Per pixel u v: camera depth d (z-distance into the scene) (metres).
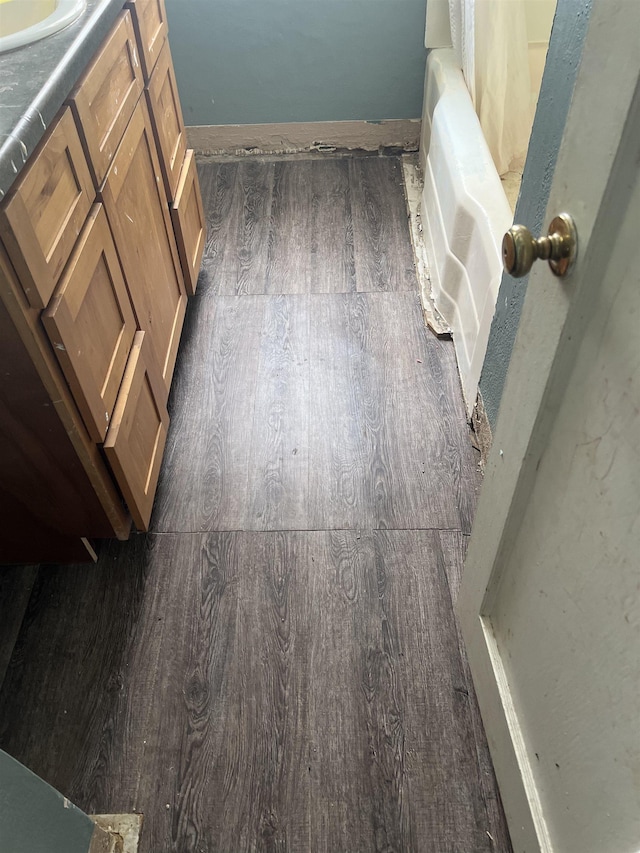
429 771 1.12
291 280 2.02
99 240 1.12
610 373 0.62
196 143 2.50
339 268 2.05
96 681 1.24
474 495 1.50
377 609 1.32
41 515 1.25
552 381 0.72
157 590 1.36
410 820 1.08
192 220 1.87
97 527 1.28
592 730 0.72
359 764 1.14
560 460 0.74
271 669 1.25
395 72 2.31
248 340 1.85
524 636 0.91
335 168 2.44
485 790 1.10
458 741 1.15
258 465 1.56
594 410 0.65
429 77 2.19
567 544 0.75
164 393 1.51
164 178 1.59
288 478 1.54
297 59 2.27
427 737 1.16
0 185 0.80
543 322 0.71
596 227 0.58
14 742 1.17
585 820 0.75
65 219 1.00
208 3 2.13
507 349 1.33
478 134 1.83
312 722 1.18
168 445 1.61
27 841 0.77
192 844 1.07
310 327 1.88
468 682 1.22
